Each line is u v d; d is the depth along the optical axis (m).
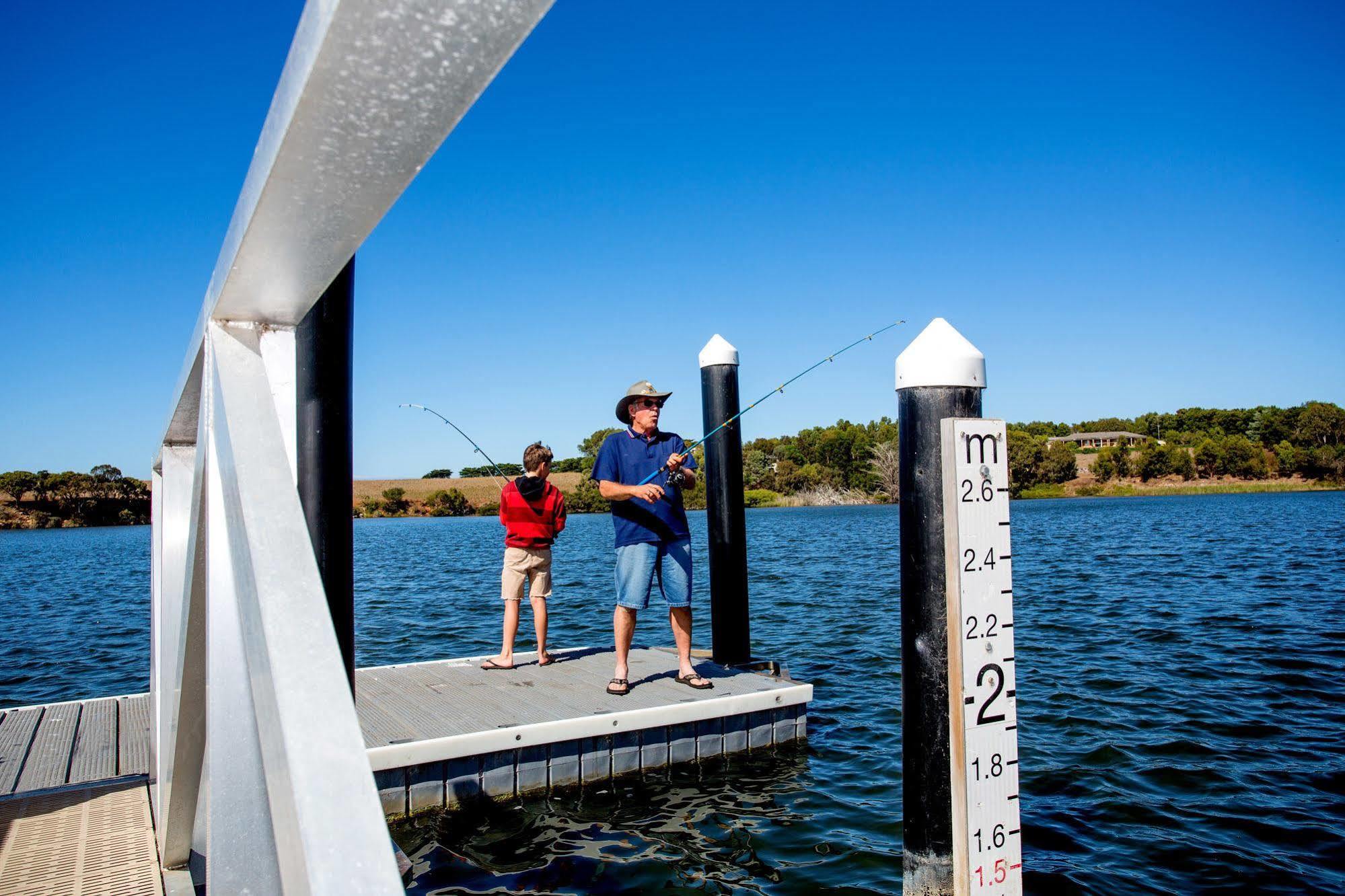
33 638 10.73
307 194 0.76
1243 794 4.55
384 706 4.92
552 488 6.09
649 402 5.25
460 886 3.53
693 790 4.57
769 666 5.89
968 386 2.73
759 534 33.72
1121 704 6.28
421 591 15.28
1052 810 4.36
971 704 2.47
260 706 0.74
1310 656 7.91
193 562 1.29
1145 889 3.53
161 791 2.16
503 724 4.49
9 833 2.78
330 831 0.60
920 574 2.76
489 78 0.62
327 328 2.01
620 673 5.16
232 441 0.91
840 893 3.45
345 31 0.55
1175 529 29.95
